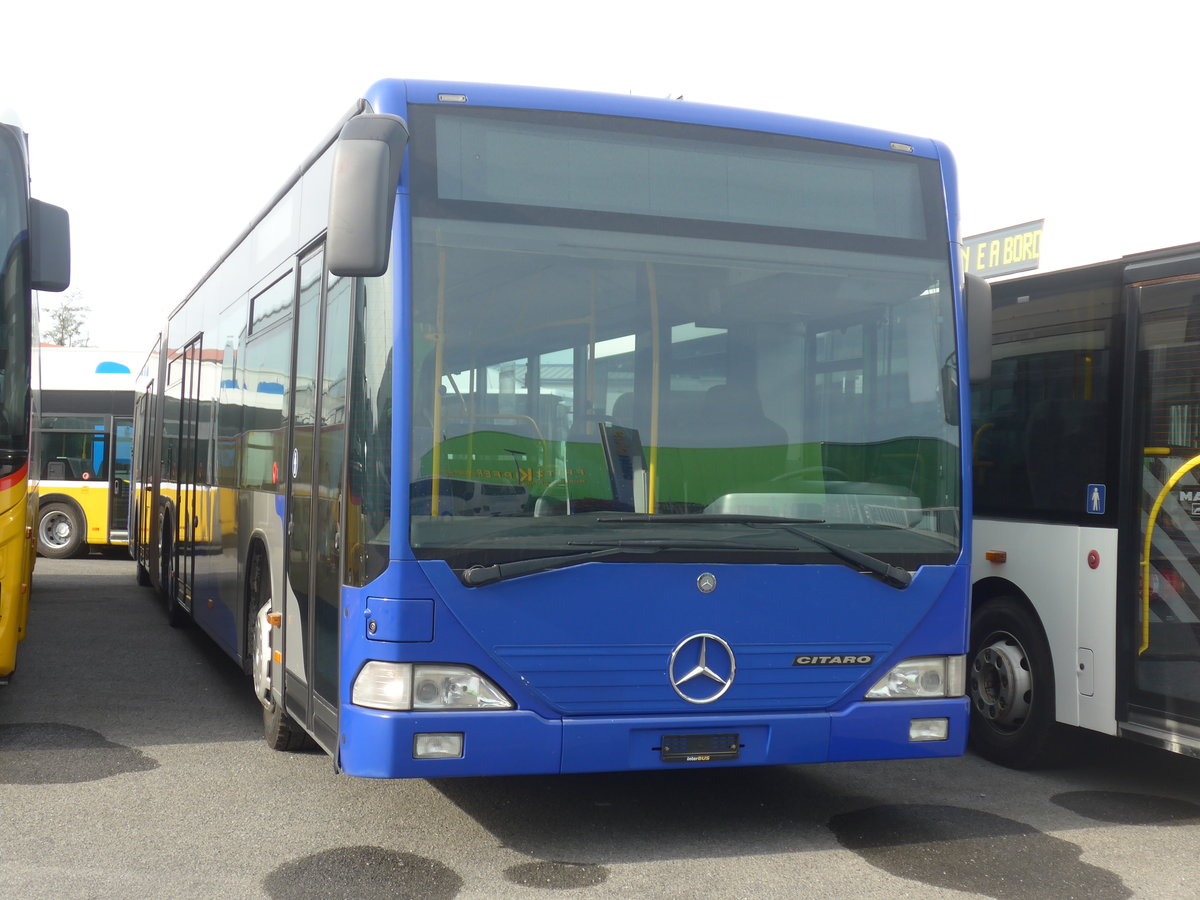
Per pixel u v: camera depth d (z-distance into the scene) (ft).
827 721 17.25
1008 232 25.07
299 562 20.15
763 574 17.10
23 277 22.38
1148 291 21.18
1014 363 24.25
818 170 18.42
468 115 16.85
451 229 16.47
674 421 17.04
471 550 15.92
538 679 16.08
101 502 71.00
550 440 16.44
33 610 44.83
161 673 31.89
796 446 17.58
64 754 22.67
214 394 31.24
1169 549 20.48
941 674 18.10
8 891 15.25
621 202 17.31
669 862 16.98
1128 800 21.17
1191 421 20.30
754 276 17.78
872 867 16.97
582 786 21.01
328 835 17.92
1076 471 22.47
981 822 19.49
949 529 18.33
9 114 22.52
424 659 15.70
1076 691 22.13
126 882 15.69
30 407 22.98
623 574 16.46
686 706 16.70
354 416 16.89
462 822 18.74
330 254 15.25
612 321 16.98
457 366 16.20
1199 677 19.79
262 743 23.93
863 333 18.22
